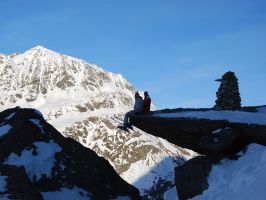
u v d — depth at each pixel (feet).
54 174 220.84
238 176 91.71
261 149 95.91
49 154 230.07
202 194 95.35
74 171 228.63
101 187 226.99
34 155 225.97
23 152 224.53
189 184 100.63
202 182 97.55
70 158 238.48
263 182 86.17
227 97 106.42
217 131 100.27
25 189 187.83
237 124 99.71
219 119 101.55
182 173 103.09
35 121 252.62
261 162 92.02
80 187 221.66
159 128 108.06
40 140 239.30
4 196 173.99
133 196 237.25
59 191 210.18
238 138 99.19
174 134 107.55
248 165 93.04
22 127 238.89
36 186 204.44
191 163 102.83
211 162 99.76
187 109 110.93
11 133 235.20
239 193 87.56
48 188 210.79
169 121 105.91
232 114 103.09
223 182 93.50
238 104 106.52
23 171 200.54
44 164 222.28
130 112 112.27
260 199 82.07
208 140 100.89
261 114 102.68
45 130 251.39
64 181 219.20
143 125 110.83
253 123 98.32
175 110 111.24
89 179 229.04
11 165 207.92
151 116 108.68
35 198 179.11
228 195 89.25
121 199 226.58
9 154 221.46
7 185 189.37
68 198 206.08
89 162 242.58
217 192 92.32
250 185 87.66
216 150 99.55
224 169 96.22
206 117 102.99
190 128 103.81
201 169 99.35
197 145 105.70
